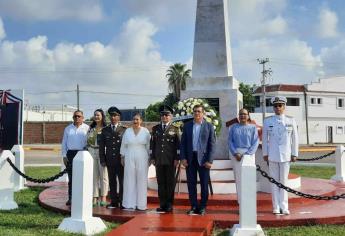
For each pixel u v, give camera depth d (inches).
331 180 528.1
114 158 327.0
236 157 308.7
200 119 306.7
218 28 439.8
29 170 674.8
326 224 290.8
